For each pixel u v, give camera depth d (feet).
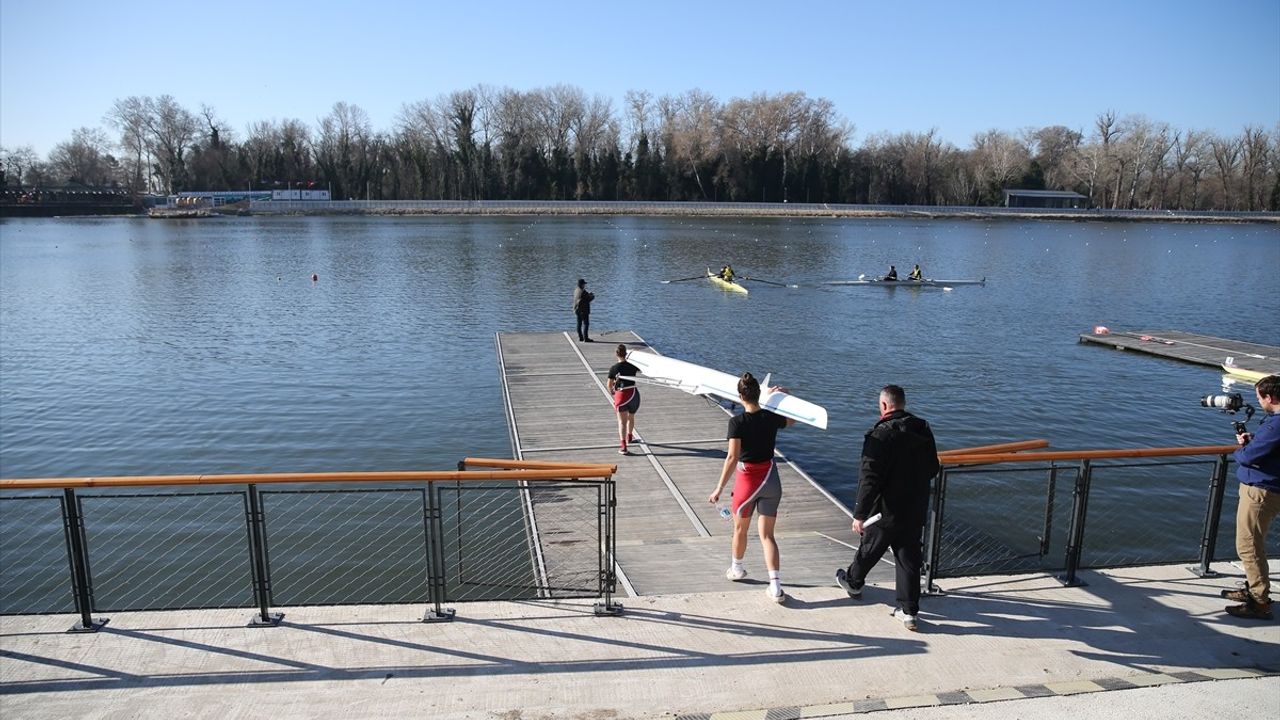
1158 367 69.36
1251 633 17.62
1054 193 375.25
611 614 18.58
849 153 384.88
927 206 364.58
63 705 15.01
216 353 72.02
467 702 15.17
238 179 381.81
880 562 26.20
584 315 71.10
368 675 16.05
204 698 15.26
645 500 33.24
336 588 29.84
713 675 16.03
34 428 51.13
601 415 47.32
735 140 362.94
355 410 54.80
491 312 94.38
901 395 17.92
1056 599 19.21
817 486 35.09
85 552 17.49
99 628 17.76
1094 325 91.04
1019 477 41.19
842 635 17.53
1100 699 15.20
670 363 45.78
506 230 244.01
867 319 92.27
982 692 15.40
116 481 16.93
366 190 379.55
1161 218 348.59
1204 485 41.14
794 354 73.51
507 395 52.24
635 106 380.37
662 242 200.03
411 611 18.74
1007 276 139.03
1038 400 58.65
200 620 18.20
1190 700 15.15
